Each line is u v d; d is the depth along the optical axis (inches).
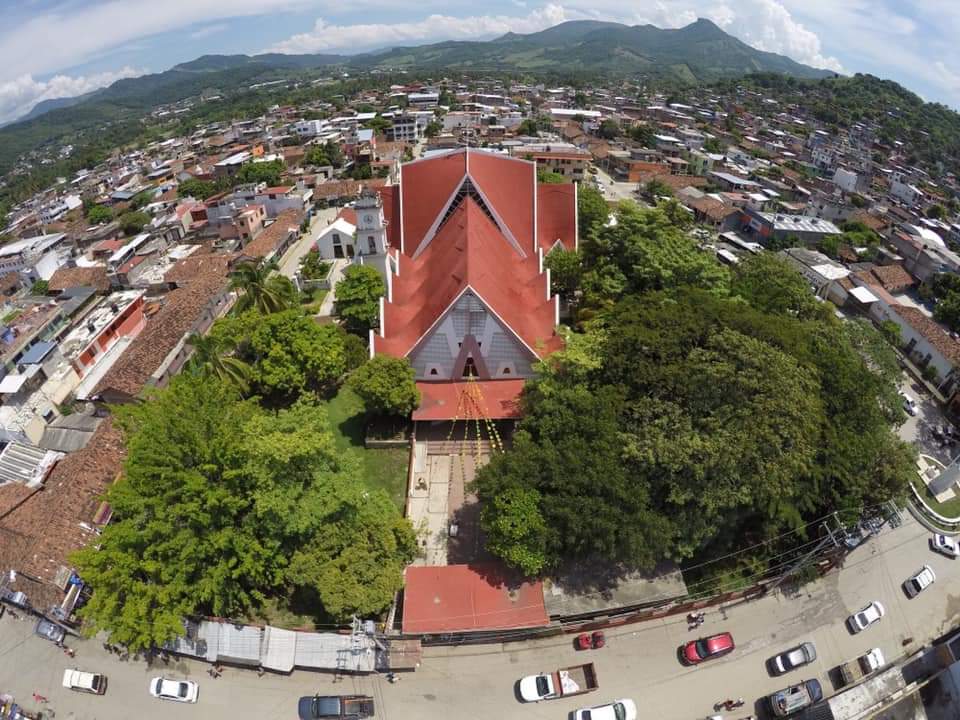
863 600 1593.3
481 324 1846.7
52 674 1395.2
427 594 1397.6
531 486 1381.6
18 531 1594.5
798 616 1535.4
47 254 3863.2
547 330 1993.1
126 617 1192.2
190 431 1344.7
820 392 1595.7
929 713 1376.7
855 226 3843.5
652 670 1395.2
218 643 1358.3
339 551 1371.8
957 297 2785.4
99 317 2677.2
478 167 2417.6
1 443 2016.5
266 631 1355.8
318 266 3243.1
